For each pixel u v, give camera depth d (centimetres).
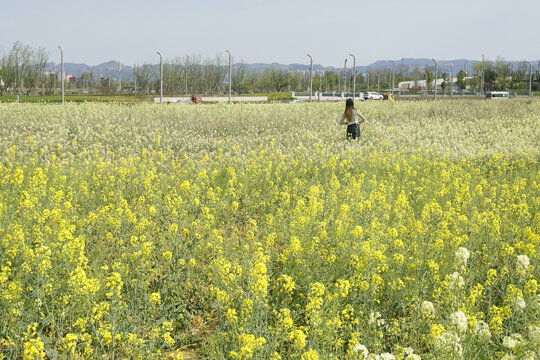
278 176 1234
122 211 785
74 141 1617
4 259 586
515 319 519
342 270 634
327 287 577
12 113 2180
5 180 1065
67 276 578
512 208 968
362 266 588
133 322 512
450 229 846
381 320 519
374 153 1577
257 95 8662
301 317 569
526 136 2128
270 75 11144
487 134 2177
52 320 486
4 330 472
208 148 1734
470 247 726
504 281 632
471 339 441
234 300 544
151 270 598
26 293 536
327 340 473
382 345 508
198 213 941
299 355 448
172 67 9775
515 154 1720
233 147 1614
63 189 1030
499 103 3272
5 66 7388
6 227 710
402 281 604
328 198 1008
